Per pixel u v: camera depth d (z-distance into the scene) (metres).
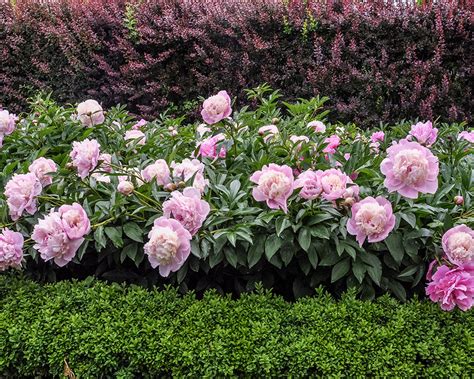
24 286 2.53
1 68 7.05
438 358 2.03
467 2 5.99
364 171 2.55
